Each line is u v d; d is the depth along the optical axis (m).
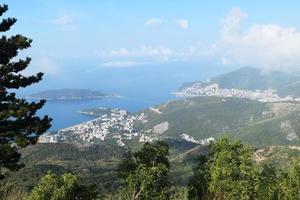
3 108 30.38
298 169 49.50
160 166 44.62
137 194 45.00
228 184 45.78
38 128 30.55
